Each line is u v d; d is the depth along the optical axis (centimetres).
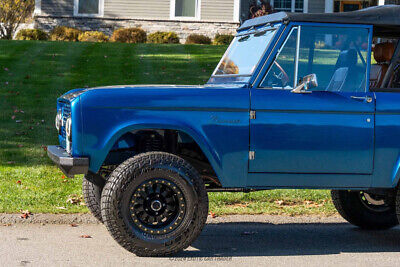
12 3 2577
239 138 529
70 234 613
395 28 580
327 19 546
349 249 582
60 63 1584
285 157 536
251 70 555
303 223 693
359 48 554
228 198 765
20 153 955
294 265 519
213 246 582
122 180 506
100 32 2386
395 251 579
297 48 546
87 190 627
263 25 586
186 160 576
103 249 556
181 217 521
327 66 550
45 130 1085
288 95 536
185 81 1435
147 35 2494
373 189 600
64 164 507
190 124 522
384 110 548
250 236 628
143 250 516
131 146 555
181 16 2534
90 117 510
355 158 545
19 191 770
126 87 531
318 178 545
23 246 563
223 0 2523
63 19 2530
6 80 1396
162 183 514
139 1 2519
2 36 2592
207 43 2409
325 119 540
